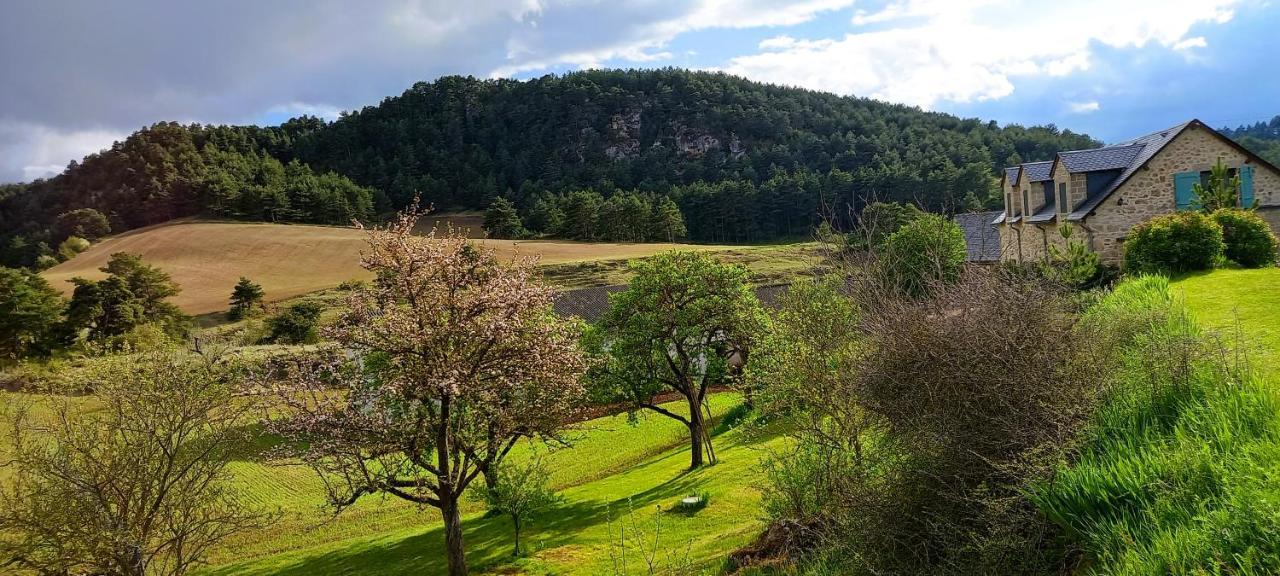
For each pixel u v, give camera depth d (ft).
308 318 227.61
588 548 53.31
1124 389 19.94
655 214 444.96
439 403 55.88
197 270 347.15
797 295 32.48
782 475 32.91
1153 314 26.04
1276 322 35.19
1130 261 66.18
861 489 22.44
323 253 368.68
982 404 19.69
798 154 641.81
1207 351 20.07
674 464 90.58
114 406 55.67
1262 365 23.22
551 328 58.75
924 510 20.03
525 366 54.65
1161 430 17.53
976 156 447.01
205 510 58.03
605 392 85.92
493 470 61.36
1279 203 89.92
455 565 52.60
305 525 87.56
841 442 27.40
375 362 54.03
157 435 54.80
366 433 51.24
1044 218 106.83
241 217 517.55
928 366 20.89
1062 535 17.48
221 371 59.67
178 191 542.16
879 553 20.52
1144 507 15.01
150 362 59.00
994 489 19.20
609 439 117.50
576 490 85.66
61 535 52.75
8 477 59.62
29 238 507.71
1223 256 62.08
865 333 25.71
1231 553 12.35
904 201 322.75
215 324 265.75
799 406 32.30
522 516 58.59
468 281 55.31
